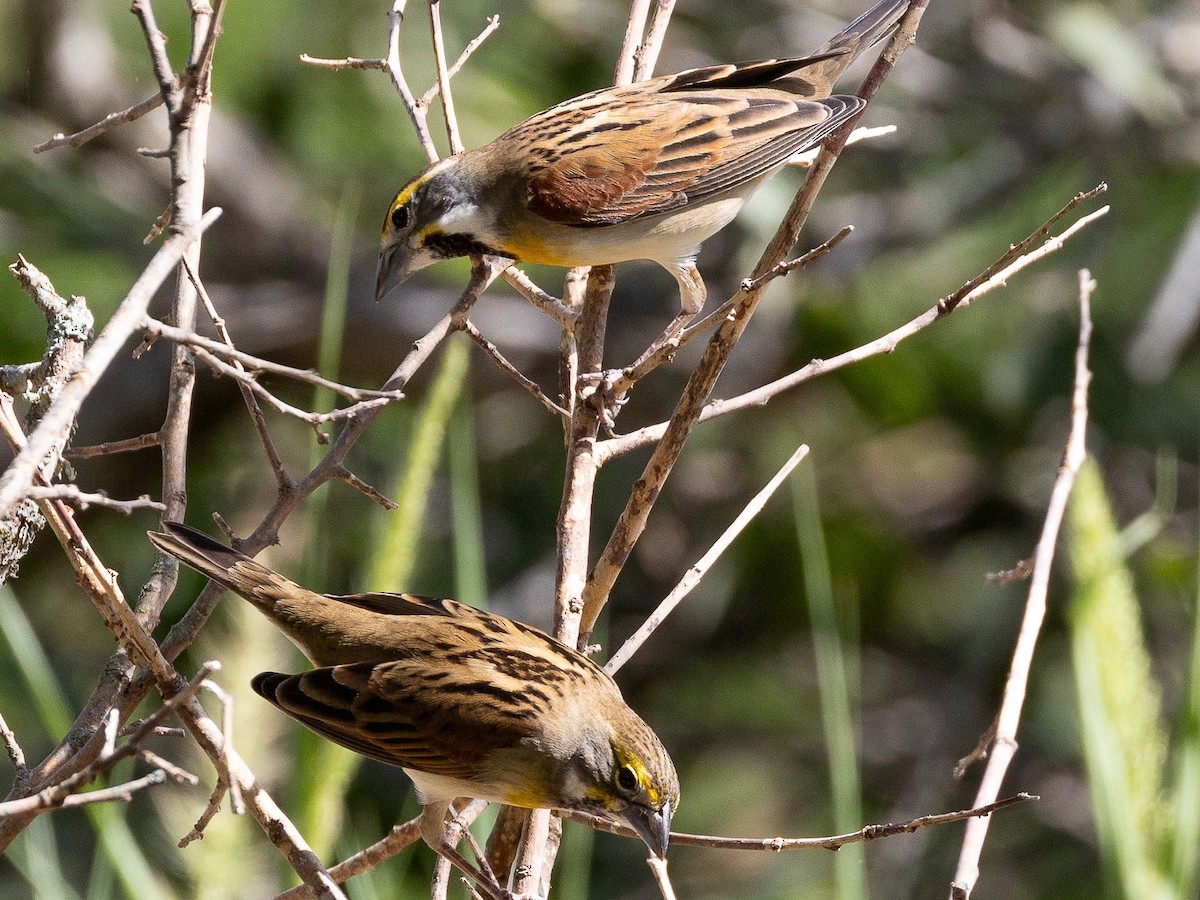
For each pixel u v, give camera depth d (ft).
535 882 20.80
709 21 49.62
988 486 49.78
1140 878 18.80
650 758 22.20
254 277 53.26
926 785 44.55
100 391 49.11
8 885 39.09
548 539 47.06
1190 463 46.73
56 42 50.31
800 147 30.94
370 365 52.26
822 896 43.29
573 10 47.55
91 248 49.88
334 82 50.08
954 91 48.57
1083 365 21.21
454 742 21.80
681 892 43.98
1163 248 47.78
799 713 47.60
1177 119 46.65
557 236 30.14
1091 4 45.68
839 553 47.85
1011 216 47.96
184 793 22.74
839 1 49.70
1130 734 19.19
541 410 49.19
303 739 21.56
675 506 49.39
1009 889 44.01
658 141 30.04
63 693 42.57
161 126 52.70
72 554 17.24
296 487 20.84
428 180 30.45
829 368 21.35
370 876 22.53
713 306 48.03
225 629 26.84
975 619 48.73
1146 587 44.14
